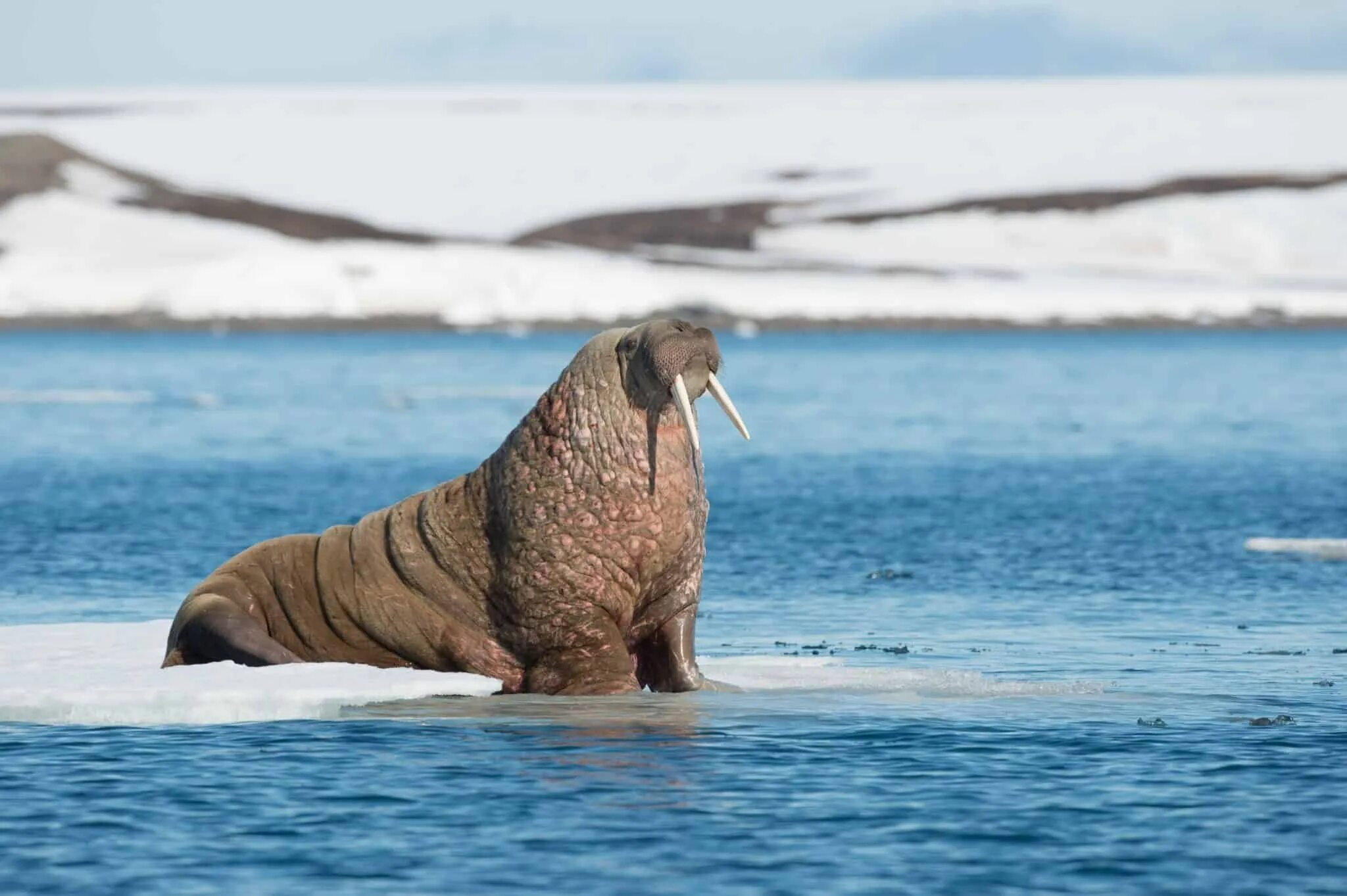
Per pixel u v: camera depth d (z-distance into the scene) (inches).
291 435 6510.8
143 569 2962.6
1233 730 1577.3
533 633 1736.0
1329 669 1948.8
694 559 1755.7
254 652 1766.7
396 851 1194.0
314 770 1412.4
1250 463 5255.9
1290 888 1117.1
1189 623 2340.1
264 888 1117.7
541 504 1716.3
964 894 1104.8
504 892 1108.5
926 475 4872.0
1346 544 3161.9
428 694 1690.5
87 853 1191.6
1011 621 2365.9
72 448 5856.3
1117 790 1353.3
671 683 1763.0
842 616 2426.2
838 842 1213.7
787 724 1590.8
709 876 1139.9
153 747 1493.6
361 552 1801.2
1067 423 7170.3
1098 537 3403.1
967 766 1434.5
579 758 1453.0
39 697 1617.9
